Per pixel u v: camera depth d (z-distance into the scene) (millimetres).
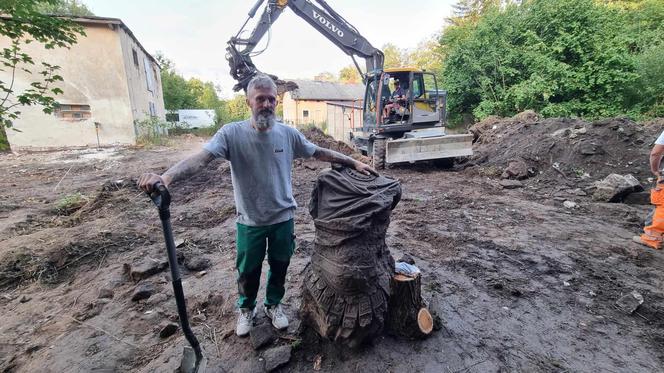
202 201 5891
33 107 12867
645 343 2377
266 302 2426
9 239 4105
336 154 2252
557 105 13180
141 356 2260
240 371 2062
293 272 3266
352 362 2107
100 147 13812
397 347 2244
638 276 3279
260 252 2156
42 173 8672
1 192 6766
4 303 3012
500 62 14344
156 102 21219
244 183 1991
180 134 22328
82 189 7000
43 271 3439
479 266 3449
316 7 8867
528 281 3168
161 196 1617
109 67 13641
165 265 3396
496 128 10281
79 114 13719
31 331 2584
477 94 15656
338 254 1896
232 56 7977
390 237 4242
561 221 4832
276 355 2121
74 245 3830
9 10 3078
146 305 2814
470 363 2139
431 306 2500
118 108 14117
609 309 2760
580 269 3398
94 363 2186
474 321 2568
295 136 2168
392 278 2193
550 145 7629
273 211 2061
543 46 13531
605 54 12633
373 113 9594
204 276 3277
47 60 12836
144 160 10547
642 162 6355
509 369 2105
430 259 3621
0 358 2297
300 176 7758
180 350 2250
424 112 9242
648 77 12688
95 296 3008
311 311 2184
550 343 2357
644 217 4848
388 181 2154
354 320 1953
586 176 6621
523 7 15266
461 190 6734
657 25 15859
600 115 12750
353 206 1896
